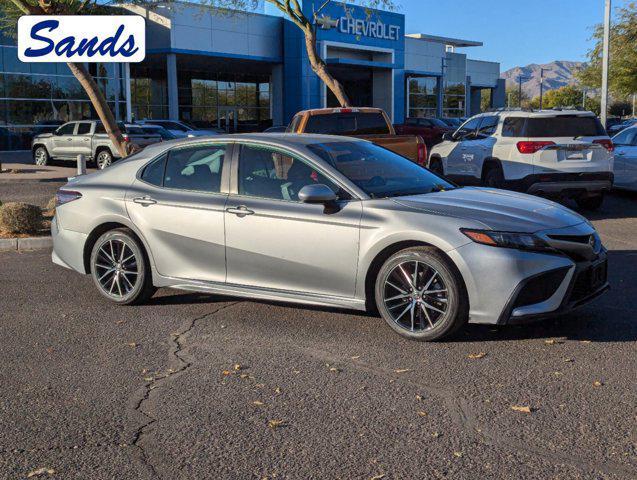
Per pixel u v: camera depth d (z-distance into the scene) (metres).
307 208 5.62
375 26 44.59
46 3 13.05
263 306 6.45
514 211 5.32
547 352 5.01
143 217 6.35
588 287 5.36
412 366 4.79
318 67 19.67
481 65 68.44
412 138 11.92
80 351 5.28
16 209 10.23
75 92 33.41
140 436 3.79
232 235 5.93
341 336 5.50
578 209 13.23
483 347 5.15
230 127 46.22
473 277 4.99
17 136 31.66
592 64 34.12
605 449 3.53
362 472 3.35
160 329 5.82
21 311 6.45
